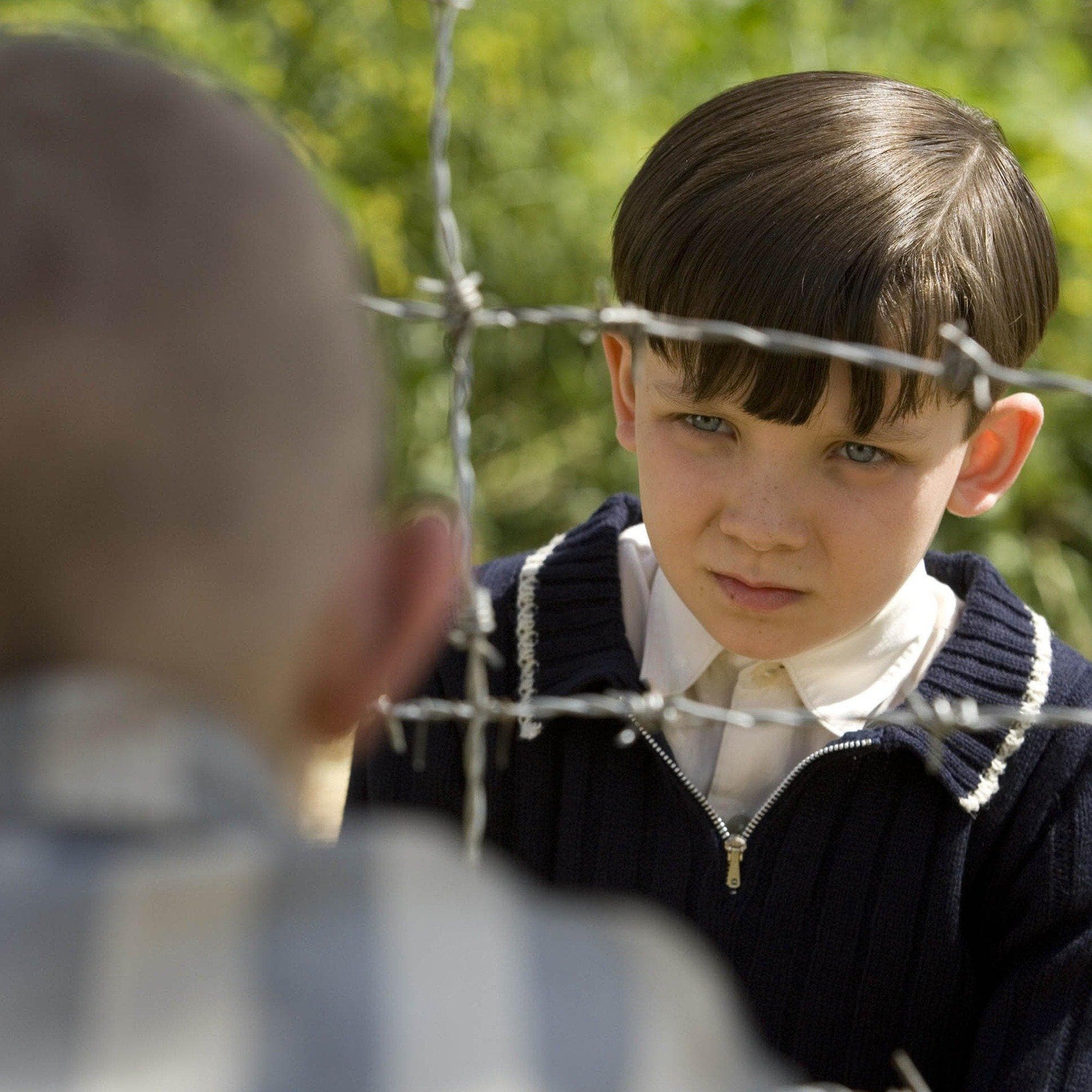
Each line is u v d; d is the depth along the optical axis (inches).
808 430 82.8
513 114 251.9
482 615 71.2
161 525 40.8
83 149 42.2
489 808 95.7
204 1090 37.6
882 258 82.3
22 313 40.2
